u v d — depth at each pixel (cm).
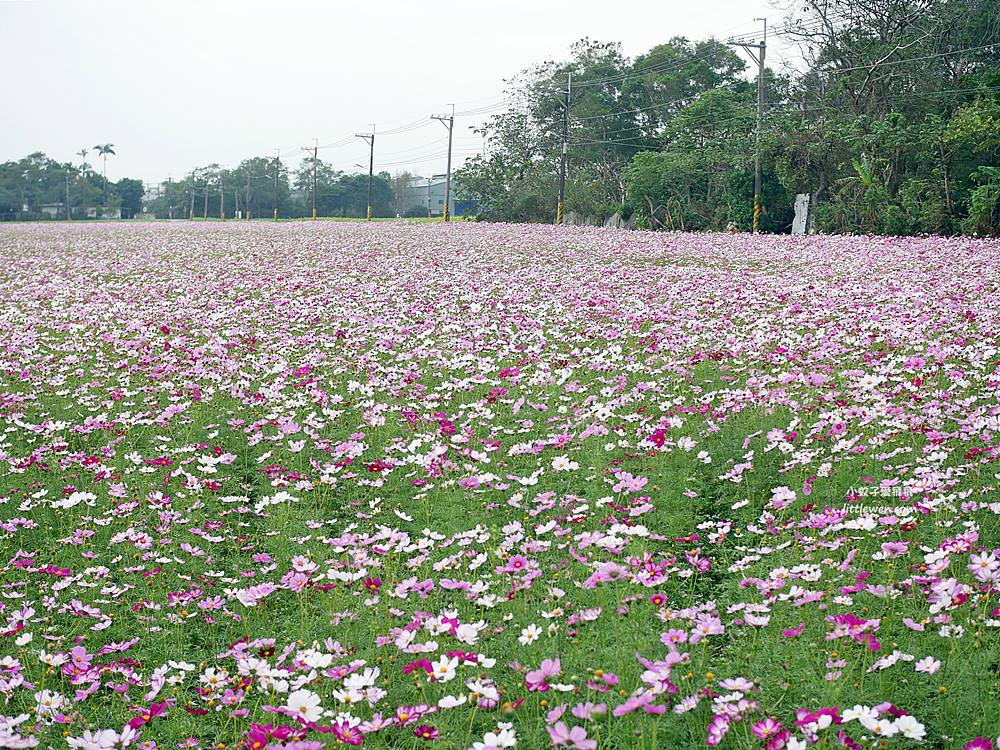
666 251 2595
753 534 586
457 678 404
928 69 4069
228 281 1970
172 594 514
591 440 758
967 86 4003
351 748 354
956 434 666
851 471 645
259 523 650
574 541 565
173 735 393
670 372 978
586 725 372
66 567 566
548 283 1780
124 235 4238
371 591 491
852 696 378
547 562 548
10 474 708
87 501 629
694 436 767
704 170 4994
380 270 2167
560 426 803
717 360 1032
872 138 3703
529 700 392
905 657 378
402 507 665
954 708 371
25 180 14325
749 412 808
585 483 675
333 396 920
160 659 464
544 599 490
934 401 747
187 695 430
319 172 13288
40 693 398
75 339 1292
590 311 1393
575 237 3350
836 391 827
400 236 3584
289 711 346
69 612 505
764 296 1505
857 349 1029
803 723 326
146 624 494
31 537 620
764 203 4272
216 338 1254
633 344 1161
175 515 620
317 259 2520
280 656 428
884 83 4119
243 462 786
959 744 353
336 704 399
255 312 1524
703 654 412
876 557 479
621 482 603
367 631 465
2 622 489
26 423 857
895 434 685
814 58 4506
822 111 4431
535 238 3297
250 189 13938
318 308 1529
